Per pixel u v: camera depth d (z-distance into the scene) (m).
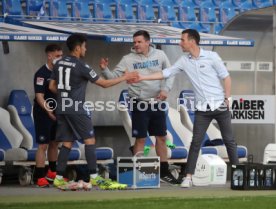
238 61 40.22
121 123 42.75
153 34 38.28
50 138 34.31
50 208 24.39
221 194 30.02
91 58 42.22
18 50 40.00
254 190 31.86
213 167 34.75
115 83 31.44
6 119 36.44
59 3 46.91
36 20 42.44
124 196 28.92
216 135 40.19
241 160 38.78
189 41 31.98
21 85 40.12
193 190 31.80
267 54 39.81
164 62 34.25
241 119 39.69
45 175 35.62
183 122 41.38
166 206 25.23
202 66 31.98
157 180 32.81
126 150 43.03
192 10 51.31
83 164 36.81
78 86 31.44
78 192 30.77
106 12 48.62
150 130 34.75
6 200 27.30
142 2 49.84
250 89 40.16
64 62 31.44
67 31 36.69
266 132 39.59
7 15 42.78
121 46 42.91
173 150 37.53
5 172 38.25
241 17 40.31
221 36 39.25
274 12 39.88
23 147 36.78
